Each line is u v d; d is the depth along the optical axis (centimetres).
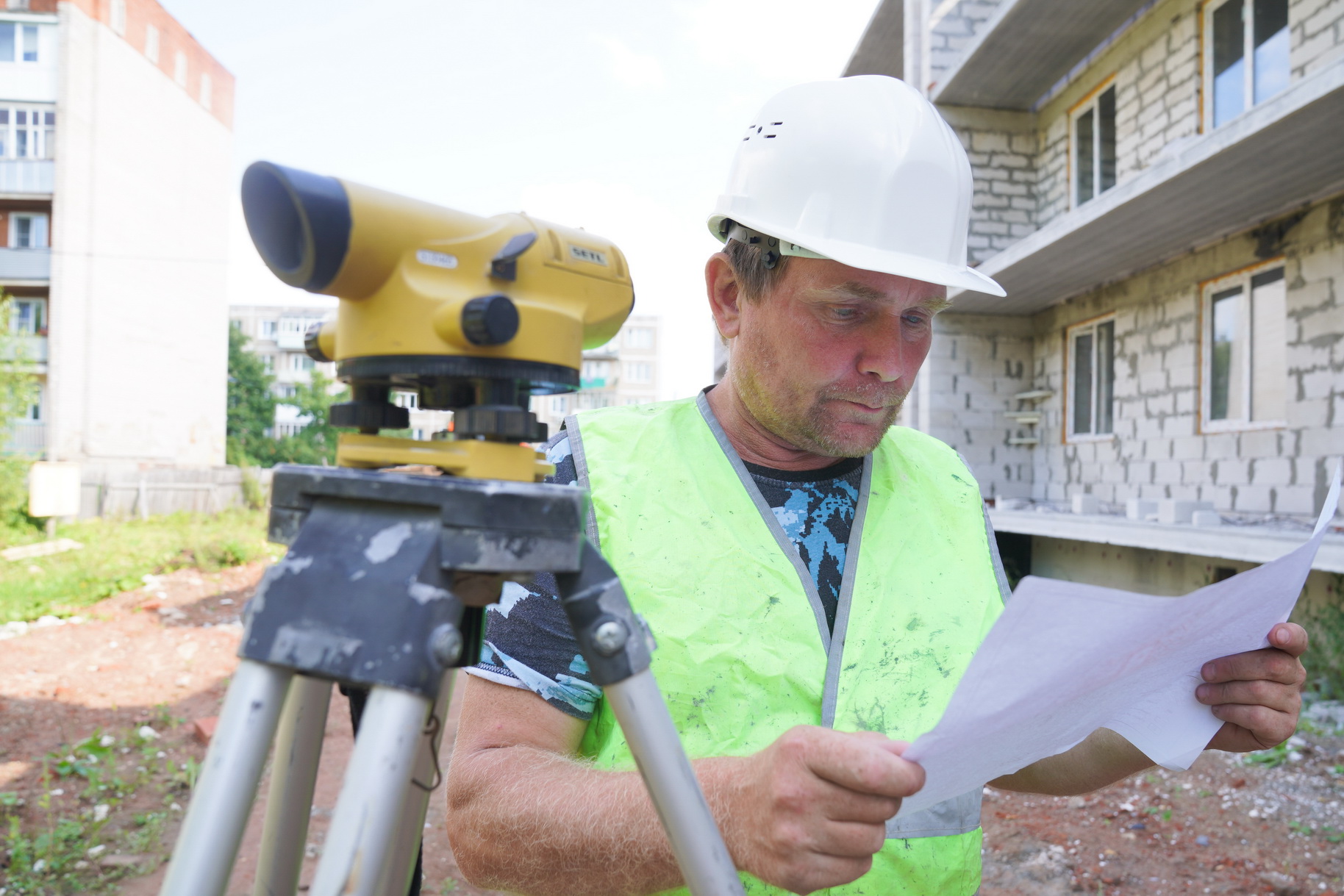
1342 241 638
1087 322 999
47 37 2616
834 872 69
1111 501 943
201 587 999
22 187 2623
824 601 109
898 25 1366
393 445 66
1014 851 366
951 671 109
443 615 55
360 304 65
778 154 111
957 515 124
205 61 3250
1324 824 371
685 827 62
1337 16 643
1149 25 871
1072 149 1025
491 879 90
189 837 51
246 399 5112
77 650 711
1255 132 546
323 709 71
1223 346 783
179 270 3092
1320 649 592
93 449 2684
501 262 65
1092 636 67
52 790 436
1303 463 676
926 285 106
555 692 96
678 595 103
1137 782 433
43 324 2652
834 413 107
